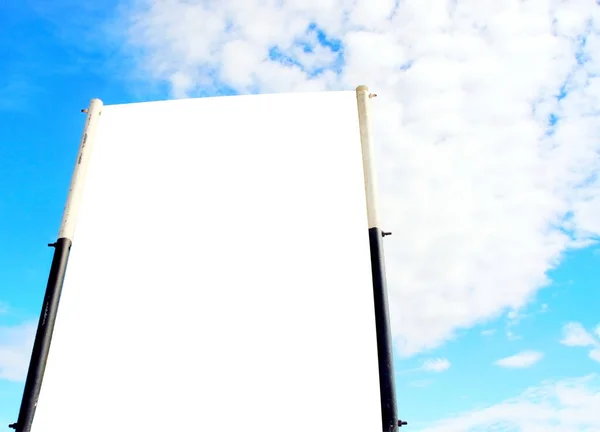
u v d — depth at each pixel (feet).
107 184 8.11
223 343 6.82
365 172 7.84
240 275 7.28
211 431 6.23
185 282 7.28
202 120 8.64
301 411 6.29
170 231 7.68
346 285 7.06
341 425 6.16
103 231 7.70
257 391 6.46
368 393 6.31
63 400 6.46
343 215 7.57
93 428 6.31
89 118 8.65
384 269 7.09
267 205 7.77
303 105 8.61
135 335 6.92
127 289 7.25
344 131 8.29
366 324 6.76
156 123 8.68
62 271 7.30
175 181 8.09
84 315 7.07
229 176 8.09
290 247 7.42
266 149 8.25
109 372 6.67
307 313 6.93
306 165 8.05
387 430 6.00
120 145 8.46
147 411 6.41
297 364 6.60
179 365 6.70
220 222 7.70
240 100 8.79
